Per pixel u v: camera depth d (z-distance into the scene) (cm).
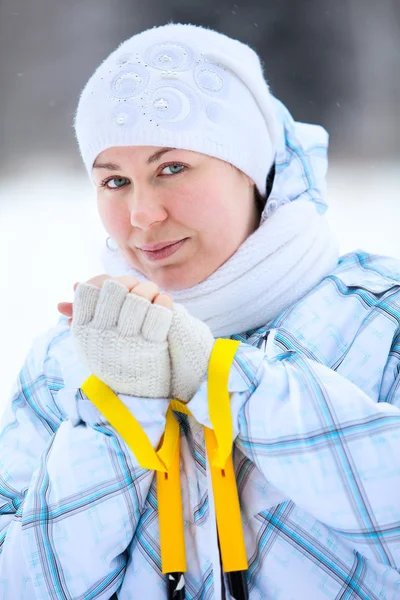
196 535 215
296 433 203
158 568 214
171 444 211
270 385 209
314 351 230
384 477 199
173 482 214
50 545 210
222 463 202
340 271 257
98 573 211
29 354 268
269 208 253
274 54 1830
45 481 218
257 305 240
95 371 207
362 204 995
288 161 266
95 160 241
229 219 237
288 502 212
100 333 203
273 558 208
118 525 211
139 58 238
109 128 230
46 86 1755
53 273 802
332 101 1664
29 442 253
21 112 1666
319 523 211
